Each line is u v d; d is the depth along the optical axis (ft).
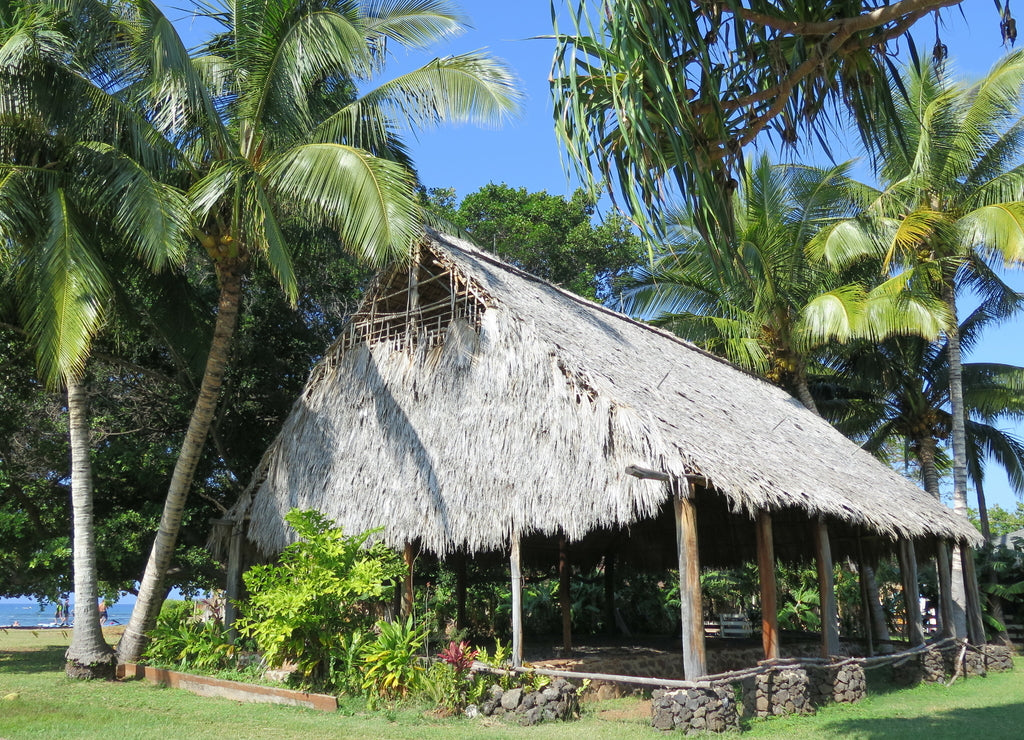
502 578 74.74
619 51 14.97
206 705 35.58
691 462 33.24
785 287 69.82
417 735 29.55
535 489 37.58
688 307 77.00
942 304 62.39
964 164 61.16
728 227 15.89
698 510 58.39
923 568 75.41
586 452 36.45
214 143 43.57
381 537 42.88
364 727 31.01
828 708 37.27
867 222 65.00
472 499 39.83
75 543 44.70
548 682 34.68
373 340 48.65
